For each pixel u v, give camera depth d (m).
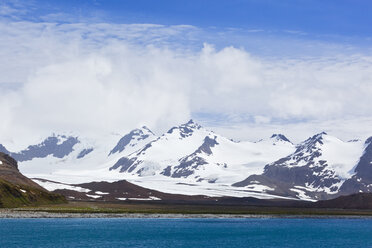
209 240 176.75
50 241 160.00
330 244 172.62
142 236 182.75
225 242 172.62
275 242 175.38
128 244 161.00
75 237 172.00
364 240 184.12
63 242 159.12
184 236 186.50
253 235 195.25
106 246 155.25
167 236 185.00
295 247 164.25
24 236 169.50
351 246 168.00
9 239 161.50
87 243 159.25
